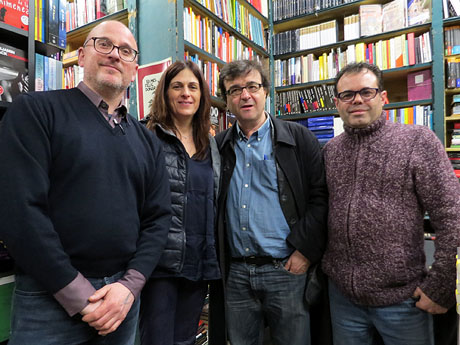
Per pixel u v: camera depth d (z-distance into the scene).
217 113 2.37
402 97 2.76
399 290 1.03
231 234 1.31
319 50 2.84
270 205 1.27
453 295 0.96
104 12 2.42
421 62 2.37
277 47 3.03
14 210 0.72
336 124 2.65
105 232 0.84
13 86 1.05
